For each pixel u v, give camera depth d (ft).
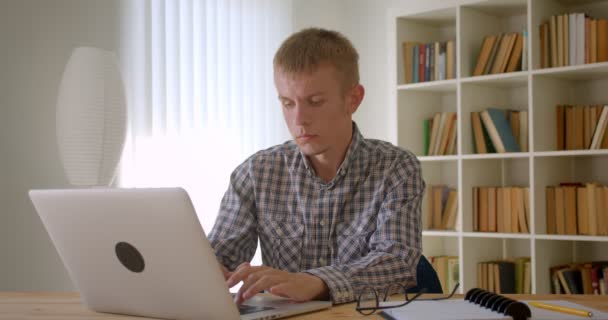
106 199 3.32
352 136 5.43
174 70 11.17
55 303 4.17
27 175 9.65
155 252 3.26
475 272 11.73
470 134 11.82
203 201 11.53
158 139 10.92
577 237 10.39
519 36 11.30
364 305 3.84
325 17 14.37
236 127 12.23
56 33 9.91
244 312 3.51
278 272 3.87
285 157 5.64
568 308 3.27
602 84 11.30
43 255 9.83
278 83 4.93
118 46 10.53
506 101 12.39
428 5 12.05
